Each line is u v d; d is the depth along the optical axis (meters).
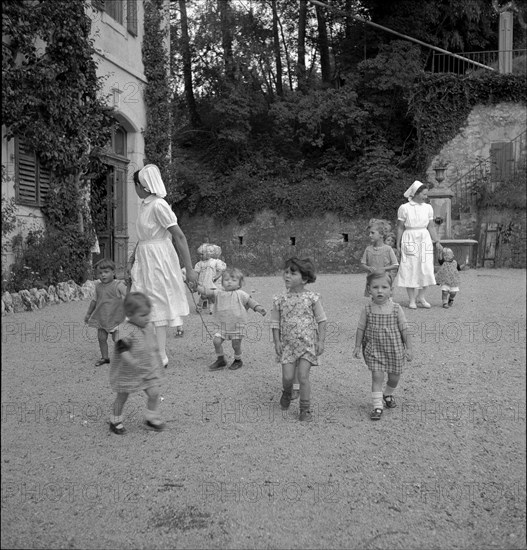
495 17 17.44
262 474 2.81
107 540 2.17
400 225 7.91
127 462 2.86
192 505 2.47
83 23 7.63
